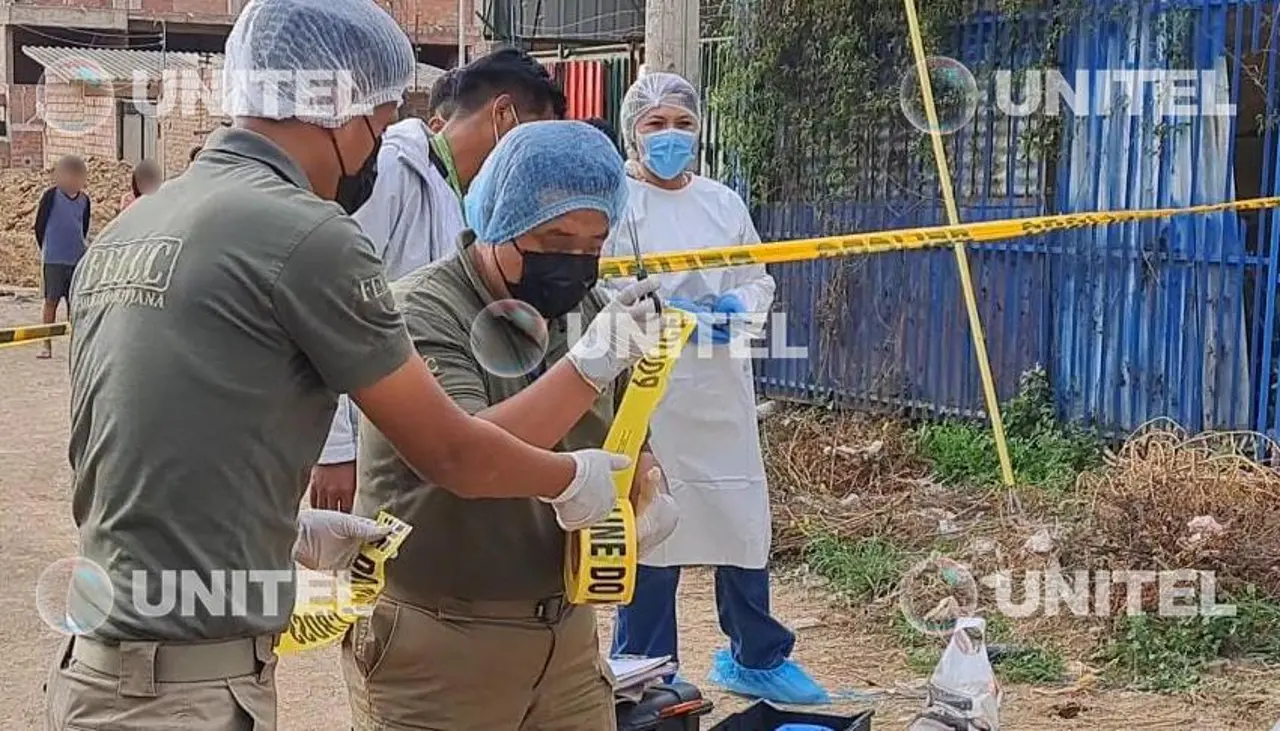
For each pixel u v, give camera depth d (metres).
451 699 2.84
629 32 13.47
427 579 2.79
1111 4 7.95
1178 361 7.74
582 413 2.61
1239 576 5.82
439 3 28.75
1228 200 7.52
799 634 5.88
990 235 4.51
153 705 2.20
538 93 3.90
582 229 2.70
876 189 9.16
